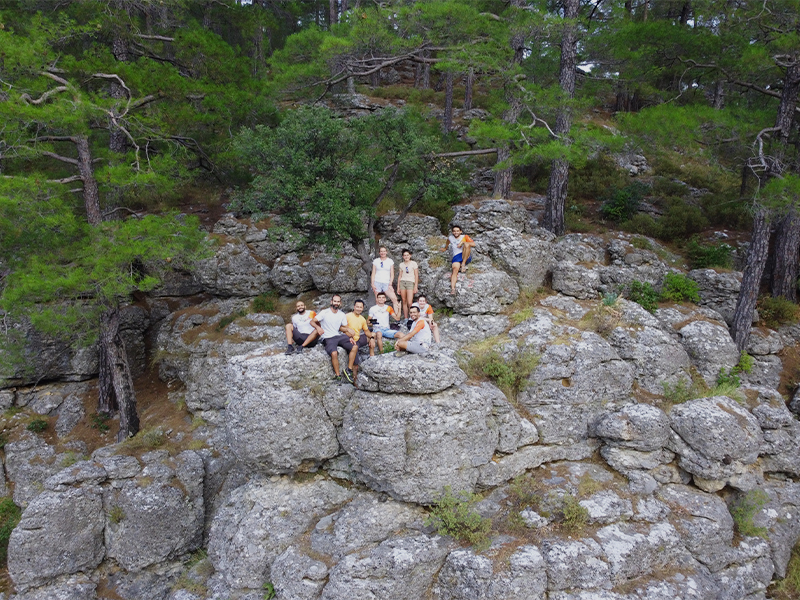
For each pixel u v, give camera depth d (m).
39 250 13.62
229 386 10.88
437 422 9.80
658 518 10.29
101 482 12.71
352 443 10.29
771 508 11.35
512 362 11.88
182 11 18.06
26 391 16.75
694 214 19.34
